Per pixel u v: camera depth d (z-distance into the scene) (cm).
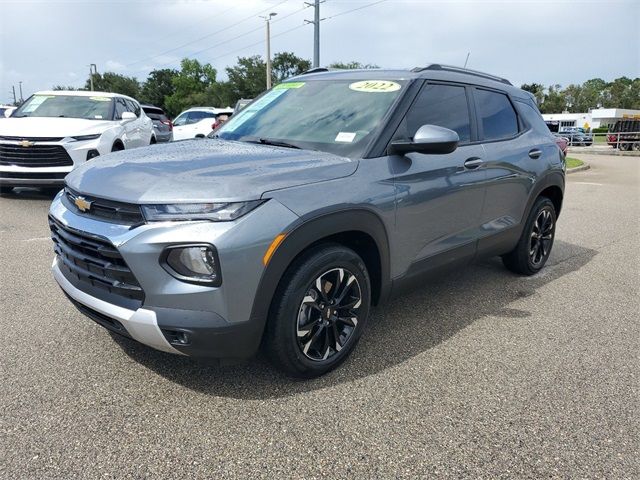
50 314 381
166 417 260
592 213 902
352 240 313
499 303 435
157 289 244
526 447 246
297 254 268
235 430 252
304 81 407
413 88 350
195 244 239
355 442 246
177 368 307
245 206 247
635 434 258
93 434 246
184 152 311
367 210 294
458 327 383
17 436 242
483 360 331
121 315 253
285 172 272
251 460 232
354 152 312
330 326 297
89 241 262
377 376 307
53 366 306
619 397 291
